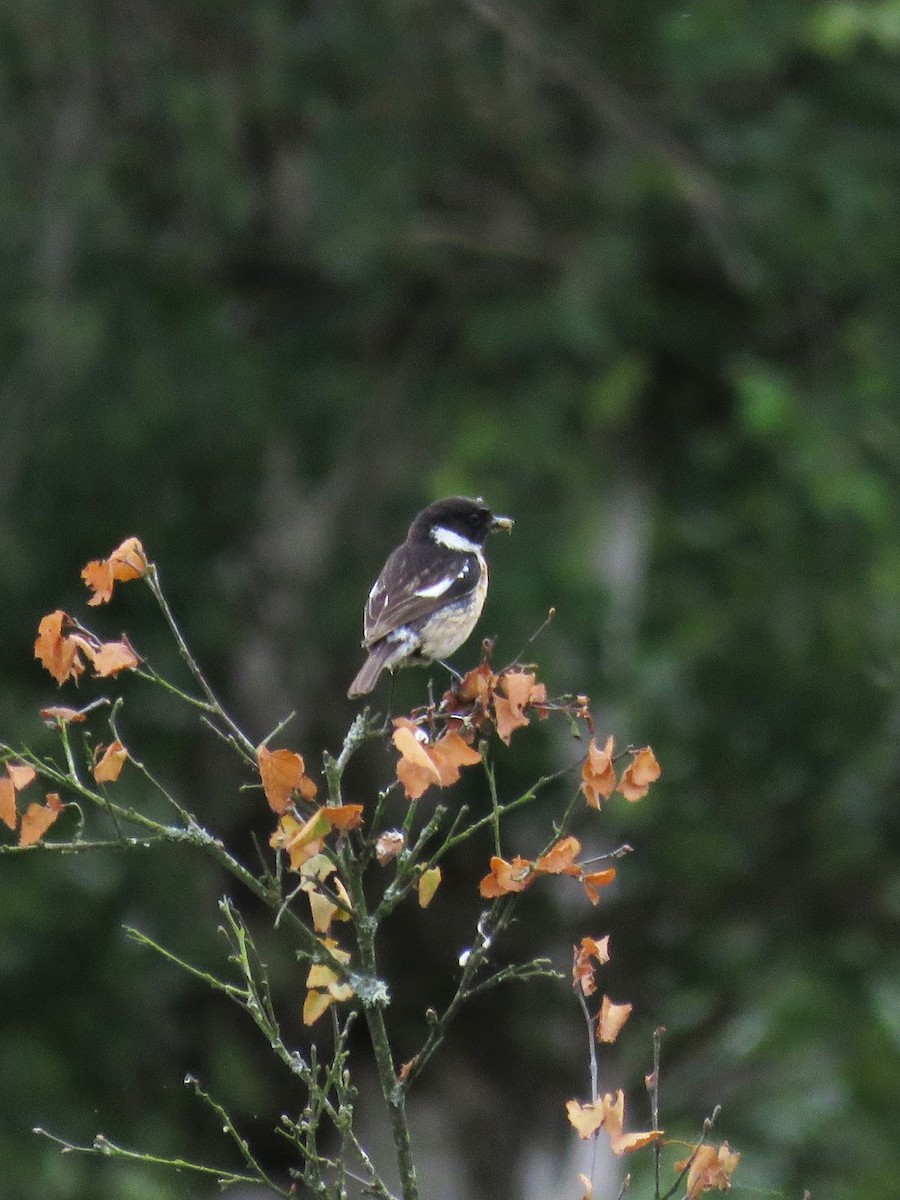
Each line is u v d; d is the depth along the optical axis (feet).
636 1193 48.39
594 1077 17.22
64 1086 47.06
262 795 51.62
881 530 50.19
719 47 48.75
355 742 17.95
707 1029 54.34
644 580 54.08
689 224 52.80
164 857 49.08
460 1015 52.75
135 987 48.98
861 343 53.21
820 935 55.16
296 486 52.90
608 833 52.65
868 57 51.80
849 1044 54.34
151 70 51.26
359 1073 52.39
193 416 51.72
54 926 47.83
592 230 52.39
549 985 52.60
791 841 55.47
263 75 51.16
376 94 51.26
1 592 50.29
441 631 26.99
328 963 17.74
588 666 49.83
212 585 52.49
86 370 50.78
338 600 51.42
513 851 51.75
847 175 50.31
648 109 52.11
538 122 51.98
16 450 48.70
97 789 48.29
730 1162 17.10
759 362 51.62
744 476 54.39
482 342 50.88
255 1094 50.06
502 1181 51.90
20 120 51.65
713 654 55.36
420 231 51.01
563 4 52.21
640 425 55.01
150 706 51.39
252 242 54.08
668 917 53.93
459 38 50.55
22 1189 44.27
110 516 51.65
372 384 53.47
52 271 49.26
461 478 49.73
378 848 17.71
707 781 55.67
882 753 55.16
